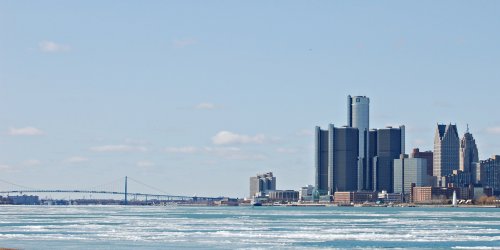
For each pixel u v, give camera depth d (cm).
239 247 16250
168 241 17738
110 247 16188
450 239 18538
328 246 16600
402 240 18175
